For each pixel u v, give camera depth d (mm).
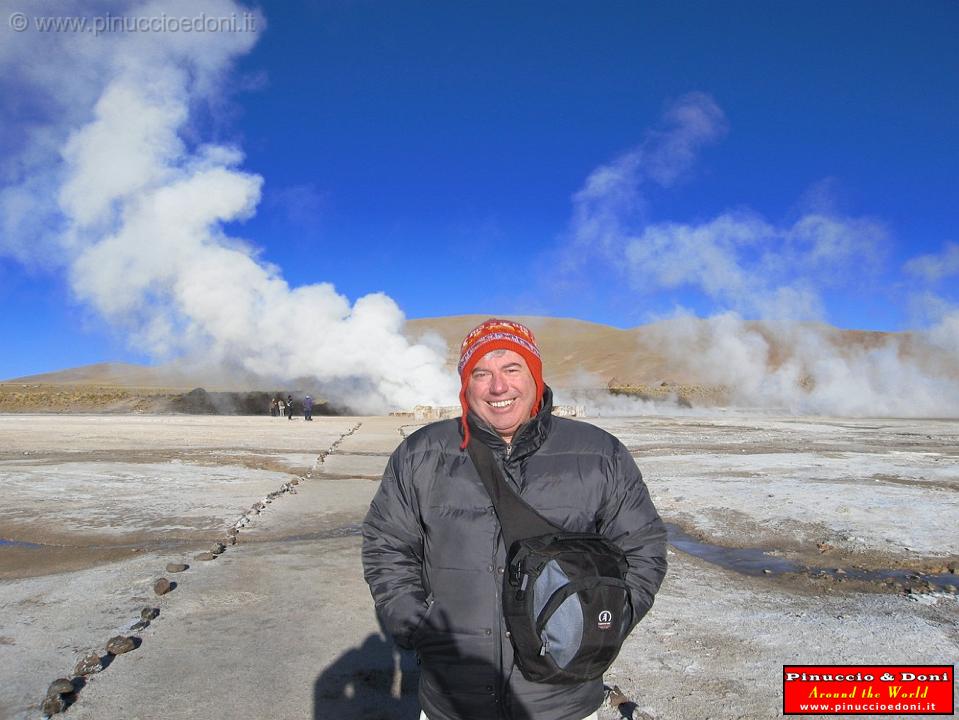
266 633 6152
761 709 4789
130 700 4848
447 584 2961
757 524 11273
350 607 6871
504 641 2896
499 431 3115
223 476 16609
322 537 10219
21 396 62781
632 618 2801
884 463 19859
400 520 3158
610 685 5117
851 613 6887
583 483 3002
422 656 2992
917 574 8562
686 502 13086
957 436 31656
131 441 26094
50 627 6305
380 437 28766
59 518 11586
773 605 7141
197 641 5961
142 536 10297
